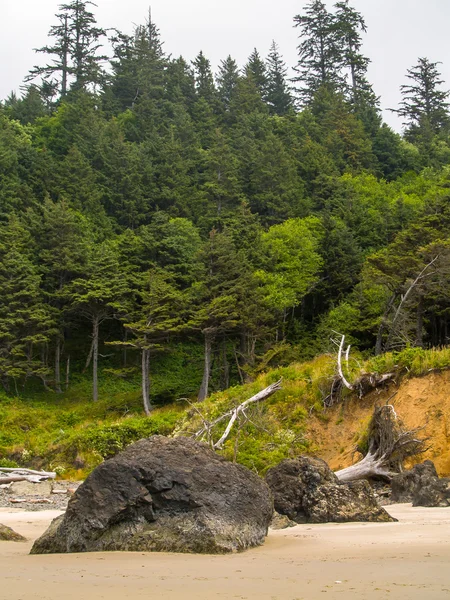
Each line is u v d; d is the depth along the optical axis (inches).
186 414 1238.3
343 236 2260.1
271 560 318.3
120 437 1296.8
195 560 324.5
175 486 381.7
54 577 274.5
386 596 216.8
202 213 2817.4
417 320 1578.5
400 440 800.3
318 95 4443.9
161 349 1791.3
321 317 2087.8
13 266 2000.5
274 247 2158.0
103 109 4047.7
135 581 261.7
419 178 3341.5
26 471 1116.5
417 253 1546.5
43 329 1987.0
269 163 3024.1
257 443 978.1
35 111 3988.7
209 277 1870.1
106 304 1931.6
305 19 5246.1
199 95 4323.3
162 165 2982.3
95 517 374.3
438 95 5167.3
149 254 2235.5
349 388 1027.3
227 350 2084.2
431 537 381.4
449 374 964.6
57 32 4810.5
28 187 2628.0
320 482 536.1
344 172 3479.3
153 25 5206.7
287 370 1203.9
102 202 2871.6
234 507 380.5
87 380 2057.1
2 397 1836.9
